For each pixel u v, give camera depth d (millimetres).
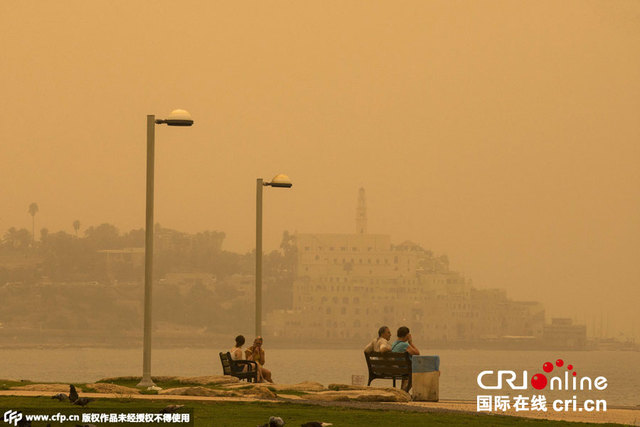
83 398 50125
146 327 68750
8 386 61750
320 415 48406
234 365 69750
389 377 63875
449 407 57031
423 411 52219
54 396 52125
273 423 41188
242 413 48500
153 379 70188
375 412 50688
